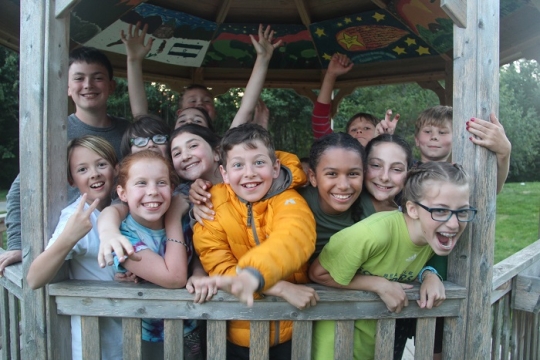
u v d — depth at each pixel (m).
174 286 1.77
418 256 1.88
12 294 2.29
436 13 3.97
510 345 2.75
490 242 1.83
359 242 1.71
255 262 1.47
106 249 1.61
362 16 4.73
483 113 1.80
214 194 1.93
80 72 2.93
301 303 1.71
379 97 19.66
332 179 1.86
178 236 1.87
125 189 1.87
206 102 3.83
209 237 1.83
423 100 19.25
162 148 2.48
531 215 13.08
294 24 5.14
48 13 1.84
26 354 1.88
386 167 2.09
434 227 1.68
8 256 2.28
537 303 2.51
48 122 1.84
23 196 1.88
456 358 1.86
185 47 5.33
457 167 1.70
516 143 23.17
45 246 1.85
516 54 4.21
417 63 5.54
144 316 1.79
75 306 1.82
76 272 1.96
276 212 1.76
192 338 2.13
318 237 2.03
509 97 25.03
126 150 2.57
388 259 1.82
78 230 1.70
